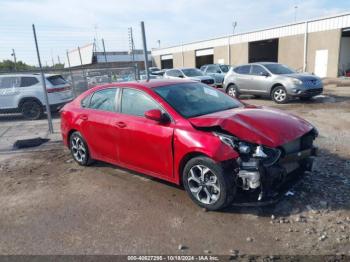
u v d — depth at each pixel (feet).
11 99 40.68
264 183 11.89
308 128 13.66
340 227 11.33
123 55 138.72
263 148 12.05
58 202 14.98
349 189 14.07
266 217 12.28
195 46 131.75
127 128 15.56
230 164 12.13
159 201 14.26
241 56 109.81
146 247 10.99
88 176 18.06
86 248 11.16
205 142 12.46
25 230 12.66
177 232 11.74
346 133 23.62
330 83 65.98
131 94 16.17
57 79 42.19
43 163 21.26
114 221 12.84
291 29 89.86
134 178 17.24
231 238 11.14
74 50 117.08
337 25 77.82
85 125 18.40
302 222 11.79
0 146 26.89
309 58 86.17
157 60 160.56
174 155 13.70
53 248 11.30
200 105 15.16
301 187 14.43
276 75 41.16
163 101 14.67
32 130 33.42
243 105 16.53
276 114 14.29
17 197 15.92
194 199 13.42
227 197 12.27
